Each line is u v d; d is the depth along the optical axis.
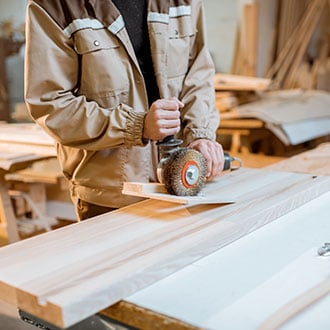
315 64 4.59
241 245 0.97
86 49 1.21
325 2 4.61
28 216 3.07
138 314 0.74
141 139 1.18
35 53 1.18
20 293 0.75
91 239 0.96
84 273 0.80
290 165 1.74
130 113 1.19
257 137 3.46
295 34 4.64
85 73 1.24
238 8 4.43
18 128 2.77
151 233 0.98
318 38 4.67
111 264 0.83
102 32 1.23
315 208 1.20
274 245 0.97
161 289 0.79
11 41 3.65
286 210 1.15
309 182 1.32
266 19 4.59
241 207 1.12
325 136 3.58
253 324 0.68
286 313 0.70
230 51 4.56
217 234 0.96
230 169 1.48
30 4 1.18
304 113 3.46
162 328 0.71
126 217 1.09
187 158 1.16
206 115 1.42
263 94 3.82
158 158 1.37
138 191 1.17
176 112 1.18
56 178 2.79
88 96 1.27
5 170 2.55
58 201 3.29
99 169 1.31
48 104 1.20
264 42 4.61
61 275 0.80
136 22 1.31
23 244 0.94
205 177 1.23
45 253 0.89
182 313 0.71
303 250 0.94
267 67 4.69
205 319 0.69
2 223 2.66
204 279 0.82
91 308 0.73
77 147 1.24
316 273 0.83
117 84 1.26
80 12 1.20
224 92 3.53
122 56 1.27
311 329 0.66
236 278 0.82
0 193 2.60
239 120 3.30
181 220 1.05
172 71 1.39
